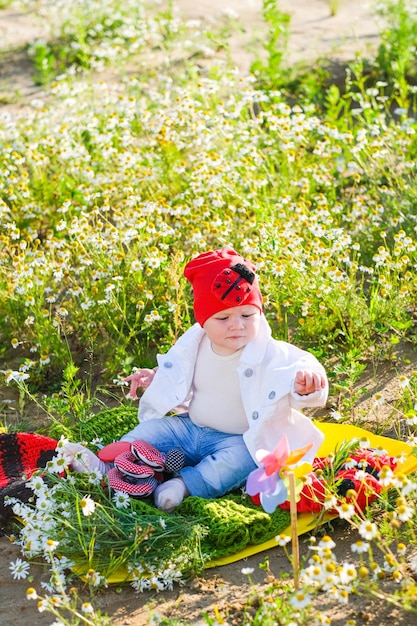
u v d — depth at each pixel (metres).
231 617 3.57
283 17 10.96
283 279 5.70
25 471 4.36
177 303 5.48
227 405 4.40
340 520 4.11
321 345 5.57
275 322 5.86
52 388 5.57
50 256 6.27
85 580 3.79
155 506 4.18
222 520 3.96
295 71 10.12
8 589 3.86
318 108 8.96
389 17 11.56
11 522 4.19
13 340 5.48
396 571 3.46
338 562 3.85
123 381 4.79
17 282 5.87
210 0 13.59
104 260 5.93
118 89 9.34
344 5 13.14
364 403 5.06
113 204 7.08
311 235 6.26
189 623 3.56
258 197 6.84
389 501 4.10
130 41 11.68
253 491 3.46
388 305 5.61
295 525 3.46
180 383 4.49
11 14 13.95
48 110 8.33
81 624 3.61
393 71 9.71
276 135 7.72
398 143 7.24
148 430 4.49
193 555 3.83
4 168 7.61
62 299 6.08
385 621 3.49
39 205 7.10
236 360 4.34
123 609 3.67
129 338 5.57
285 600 3.54
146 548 3.85
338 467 4.28
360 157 7.42
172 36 11.44
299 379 4.10
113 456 4.31
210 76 9.35
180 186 7.18
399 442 4.45
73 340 5.98
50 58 11.20
